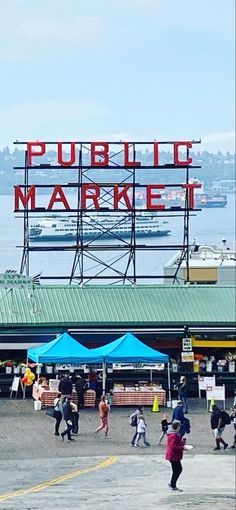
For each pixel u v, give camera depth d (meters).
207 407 61.28
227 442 52.19
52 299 68.62
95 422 57.16
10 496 40.03
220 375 65.75
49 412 53.66
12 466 46.28
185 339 66.62
